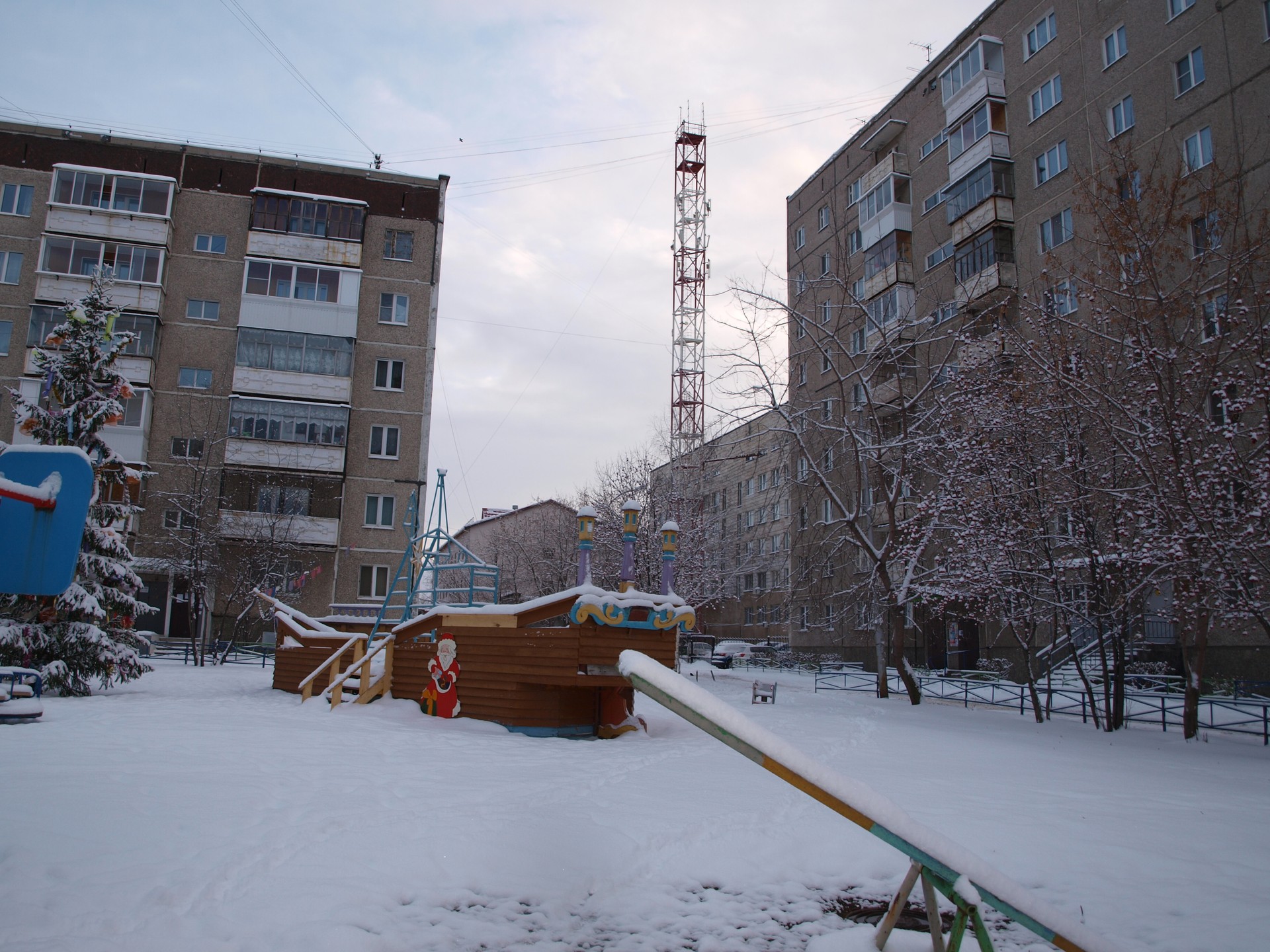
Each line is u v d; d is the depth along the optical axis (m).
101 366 16.06
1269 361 13.16
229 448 35.72
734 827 5.79
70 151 37.44
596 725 12.29
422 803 6.16
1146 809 7.17
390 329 38.84
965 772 9.01
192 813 5.51
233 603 35.00
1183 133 23.78
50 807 5.46
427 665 13.27
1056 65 28.50
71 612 15.03
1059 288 18.70
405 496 37.66
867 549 20.72
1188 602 13.88
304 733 10.16
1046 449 16.38
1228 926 4.22
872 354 21.81
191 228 37.81
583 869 4.80
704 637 43.50
